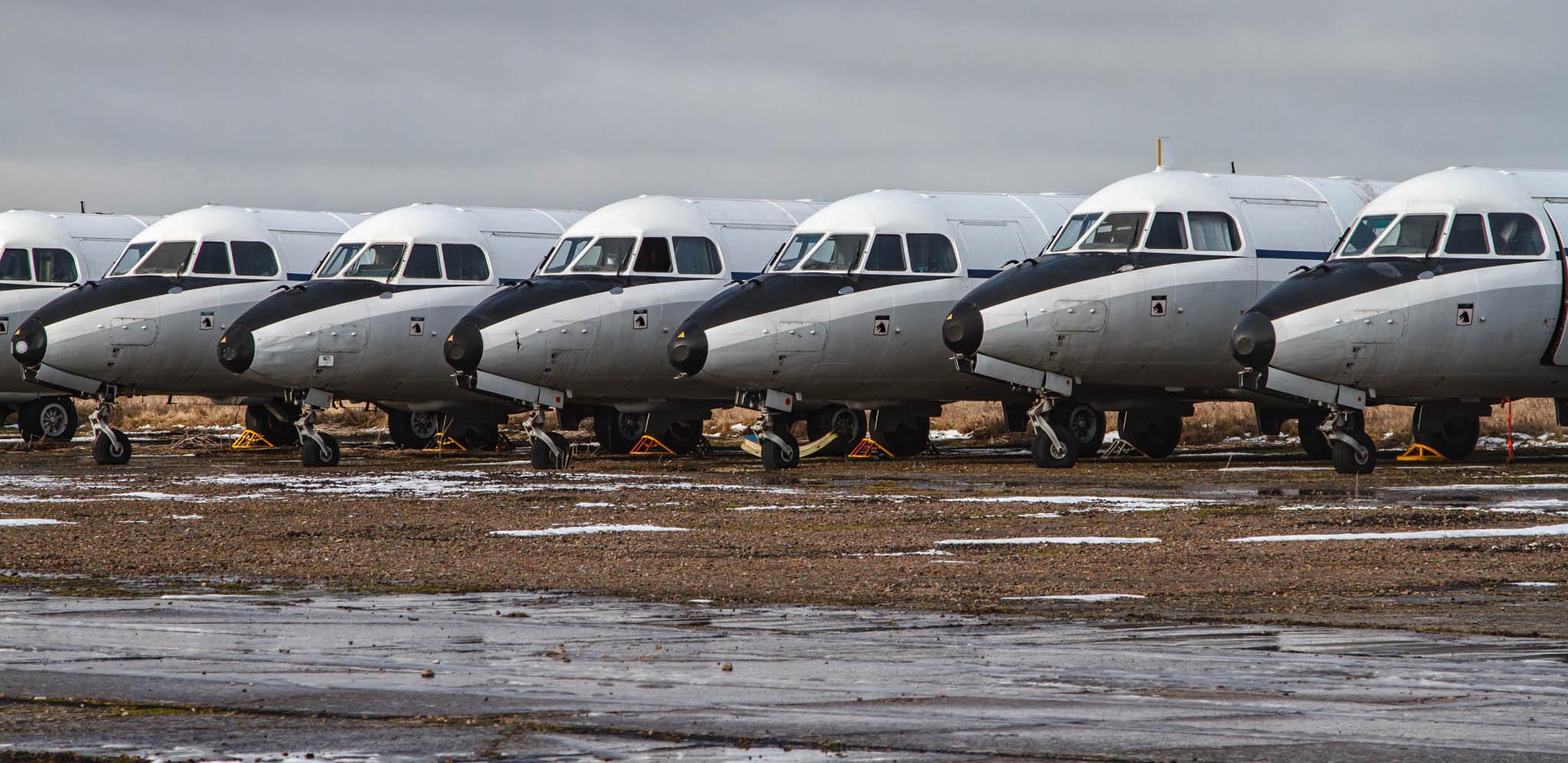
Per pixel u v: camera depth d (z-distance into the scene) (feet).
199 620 131.75
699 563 170.71
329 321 375.66
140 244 413.18
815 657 112.88
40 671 108.06
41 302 445.78
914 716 93.09
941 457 388.16
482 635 123.24
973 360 330.75
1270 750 84.38
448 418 413.59
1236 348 309.63
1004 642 119.03
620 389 371.56
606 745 86.17
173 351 397.60
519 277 399.03
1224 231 337.11
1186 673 105.91
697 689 101.19
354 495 265.75
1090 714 93.35
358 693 100.42
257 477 314.55
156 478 311.47
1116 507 232.32
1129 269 329.52
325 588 153.28
